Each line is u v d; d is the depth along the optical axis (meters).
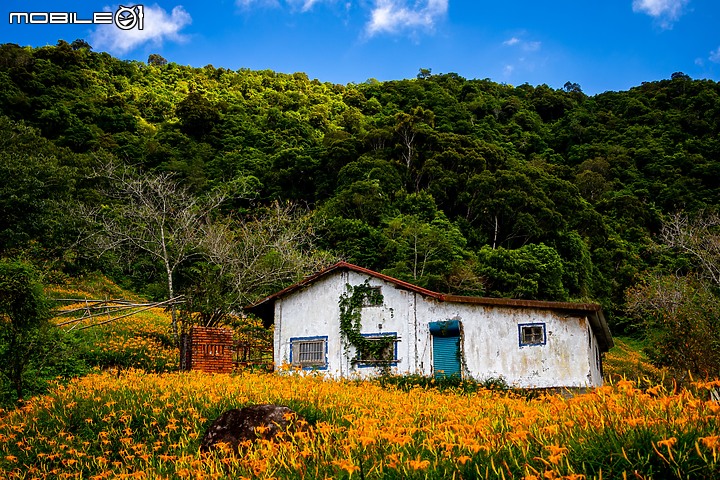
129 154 67.06
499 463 4.80
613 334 47.81
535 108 103.25
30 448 9.48
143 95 92.94
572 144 89.25
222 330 20.50
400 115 64.06
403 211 53.91
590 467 4.42
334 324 21.16
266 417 8.01
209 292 23.77
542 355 18.94
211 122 82.31
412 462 4.38
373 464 5.13
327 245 45.34
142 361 20.86
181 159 68.50
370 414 8.47
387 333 20.42
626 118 93.31
